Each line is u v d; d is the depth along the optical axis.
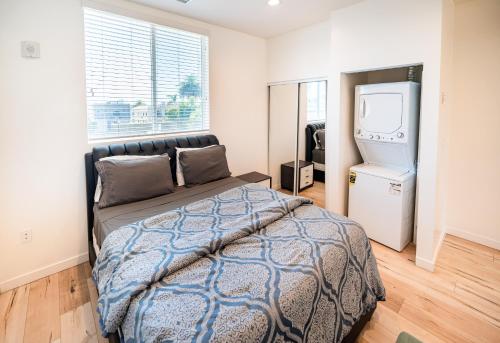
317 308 1.27
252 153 3.97
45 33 2.11
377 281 1.77
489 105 2.56
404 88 2.48
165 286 1.19
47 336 1.71
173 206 2.21
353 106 3.11
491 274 2.30
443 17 2.14
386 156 2.89
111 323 1.11
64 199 2.35
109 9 2.43
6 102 2.00
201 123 3.37
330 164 3.13
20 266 2.18
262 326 1.02
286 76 3.72
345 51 2.77
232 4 2.68
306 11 2.86
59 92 2.22
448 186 2.92
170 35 2.95
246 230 1.62
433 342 1.66
